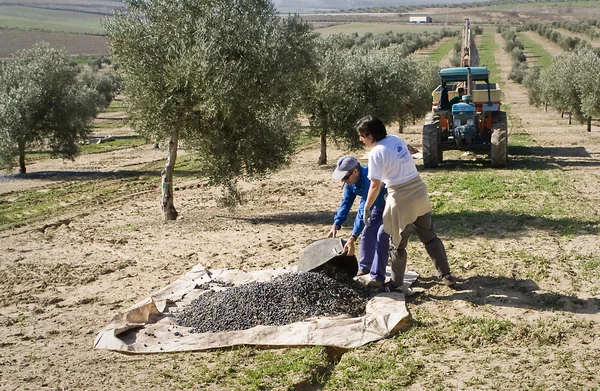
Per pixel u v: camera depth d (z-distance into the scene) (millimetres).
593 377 5520
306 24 15664
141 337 6941
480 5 180375
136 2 14172
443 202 14281
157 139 14547
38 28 155875
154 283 9234
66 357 6645
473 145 20031
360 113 22750
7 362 6578
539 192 14820
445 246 10203
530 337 6414
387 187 7273
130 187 21125
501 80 74125
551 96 38438
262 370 6023
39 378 6152
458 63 63281
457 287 8031
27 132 24953
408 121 36375
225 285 8453
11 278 9844
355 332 6676
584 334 6430
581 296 7523
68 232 13695
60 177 24109
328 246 8008
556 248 9703
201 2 14008
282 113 15625
